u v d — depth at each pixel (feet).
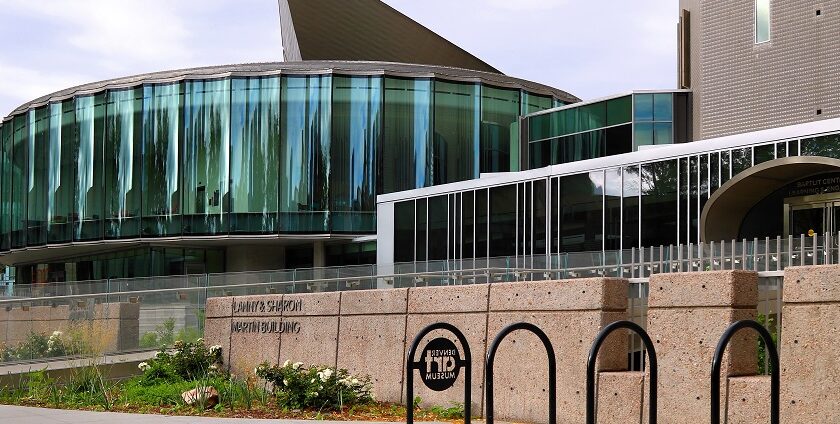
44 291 95.71
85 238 148.56
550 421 28.17
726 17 103.19
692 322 35.58
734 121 101.24
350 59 186.09
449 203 111.45
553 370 28.25
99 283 92.17
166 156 143.33
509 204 101.91
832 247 41.93
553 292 41.57
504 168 142.72
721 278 34.86
